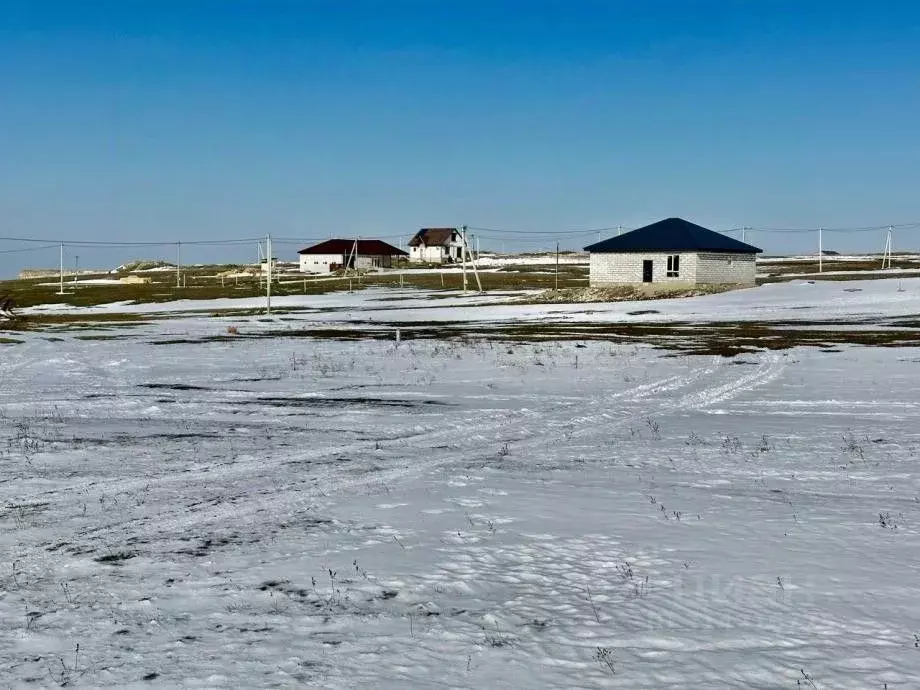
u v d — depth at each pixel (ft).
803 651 20.95
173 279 488.02
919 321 155.33
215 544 30.42
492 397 73.56
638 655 20.99
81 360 112.57
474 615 23.67
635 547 29.40
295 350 122.83
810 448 48.14
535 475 41.93
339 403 71.41
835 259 526.57
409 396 75.15
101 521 33.73
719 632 22.24
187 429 58.13
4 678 20.06
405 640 22.00
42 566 28.14
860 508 34.42
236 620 23.43
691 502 35.76
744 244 265.34
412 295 306.35
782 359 99.45
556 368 94.07
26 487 39.86
